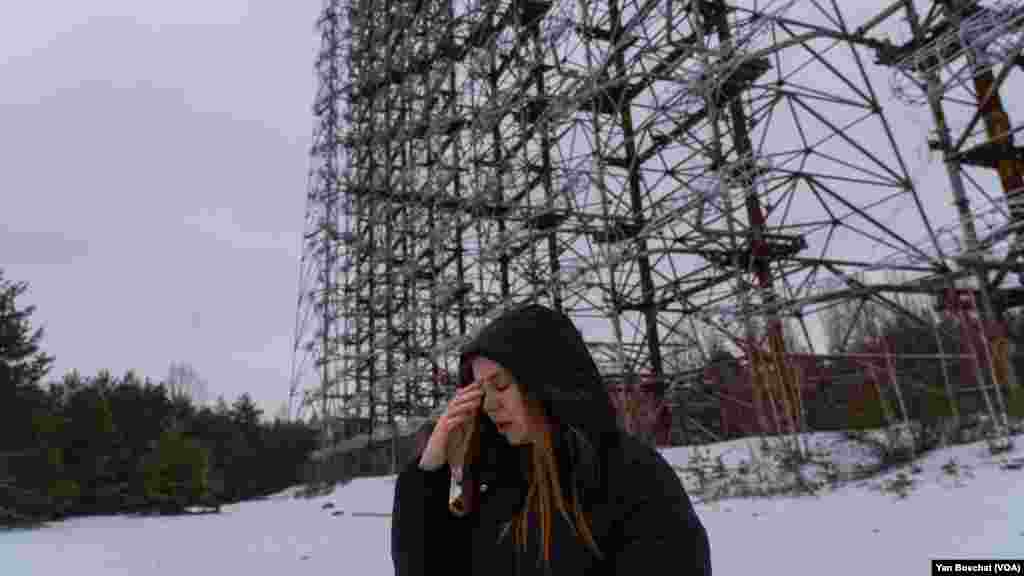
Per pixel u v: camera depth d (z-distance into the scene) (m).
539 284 22.36
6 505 24.55
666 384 20.95
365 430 41.81
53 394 37.84
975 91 16.28
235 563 11.82
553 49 22.58
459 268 33.09
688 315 21.06
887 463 11.91
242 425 65.94
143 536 18.62
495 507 1.62
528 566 1.49
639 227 21.97
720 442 19.09
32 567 12.50
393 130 41.00
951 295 14.31
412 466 1.73
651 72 19.80
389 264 39.78
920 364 16.70
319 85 50.53
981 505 7.68
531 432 1.55
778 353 15.34
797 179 17.88
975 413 13.55
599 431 1.49
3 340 28.31
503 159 27.05
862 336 21.00
